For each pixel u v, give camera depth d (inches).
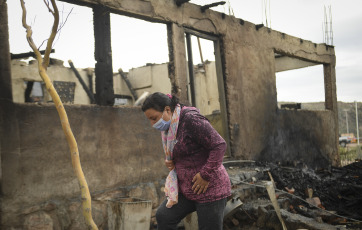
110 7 183.3
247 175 229.0
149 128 199.8
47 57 114.3
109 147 177.6
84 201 109.8
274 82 323.0
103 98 178.1
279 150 317.7
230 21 273.9
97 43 179.6
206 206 93.0
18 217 139.5
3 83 138.5
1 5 139.4
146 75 634.8
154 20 213.9
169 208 97.7
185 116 93.7
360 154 519.8
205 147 92.7
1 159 135.6
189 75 239.6
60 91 572.7
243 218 189.2
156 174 200.8
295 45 357.4
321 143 386.0
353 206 218.4
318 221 172.7
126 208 143.5
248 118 284.4
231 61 271.3
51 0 107.5
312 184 243.4
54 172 153.3
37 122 148.9
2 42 139.0
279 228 174.1
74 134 162.7
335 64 422.3
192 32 239.5
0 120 136.2
